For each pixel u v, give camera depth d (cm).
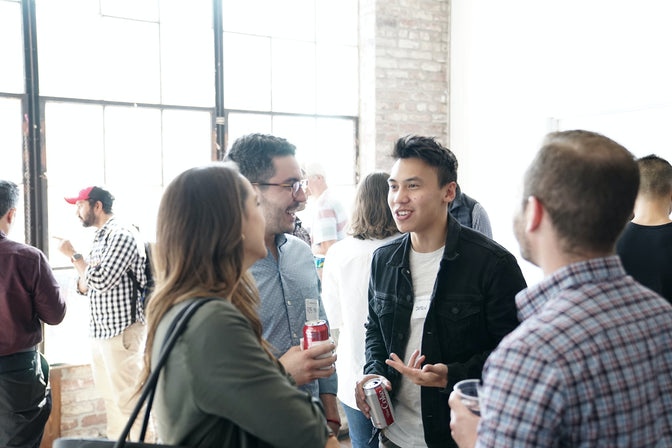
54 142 370
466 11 470
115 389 334
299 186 170
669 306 92
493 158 446
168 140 407
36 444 271
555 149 92
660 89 327
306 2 454
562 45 388
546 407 81
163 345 99
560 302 89
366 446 220
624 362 84
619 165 89
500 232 441
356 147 482
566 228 90
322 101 467
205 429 98
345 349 228
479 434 88
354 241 229
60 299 276
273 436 96
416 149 166
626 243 238
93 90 380
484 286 164
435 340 166
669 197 238
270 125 445
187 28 409
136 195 397
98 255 328
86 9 375
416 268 177
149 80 398
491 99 448
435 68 484
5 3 353
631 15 342
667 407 89
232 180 111
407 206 168
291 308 170
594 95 368
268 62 441
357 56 478
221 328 97
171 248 108
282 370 115
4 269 256
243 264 117
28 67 360
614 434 83
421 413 170
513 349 85
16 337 258
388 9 459
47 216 369
